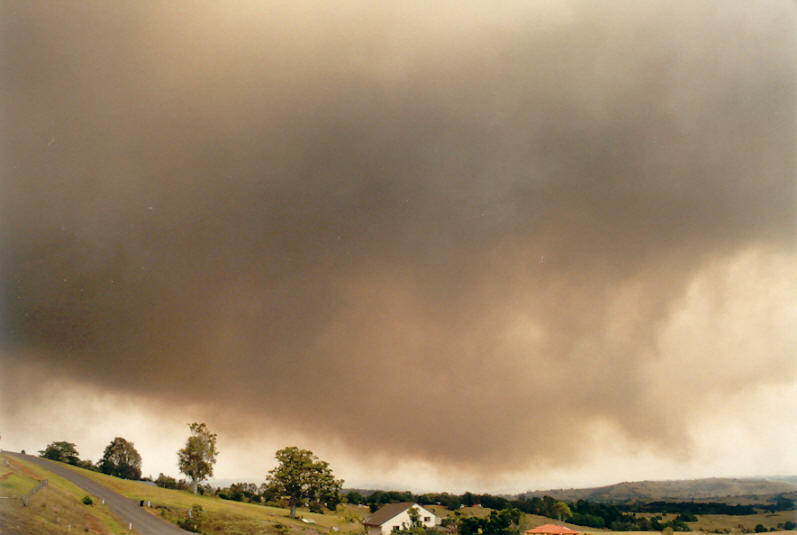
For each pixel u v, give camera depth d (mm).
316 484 45188
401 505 46906
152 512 32719
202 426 53375
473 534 45656
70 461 48406
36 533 22922
